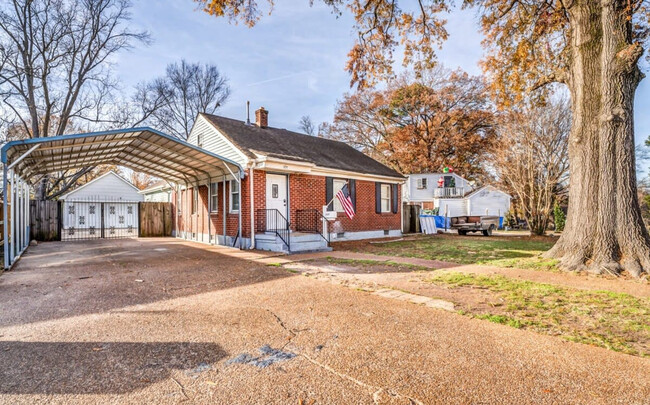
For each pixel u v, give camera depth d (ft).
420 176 110.73
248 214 38.99
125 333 12.59
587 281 21.56
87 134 28.55
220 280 21.84
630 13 25.75
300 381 9.09
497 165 65.10
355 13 37.17
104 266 27.50
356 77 40.37
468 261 29.96
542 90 44.21
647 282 21.07
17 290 19.31
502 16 38.88
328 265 27.68
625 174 24.70
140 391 8.61
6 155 25.23
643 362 10.18
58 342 11.75
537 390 8.64
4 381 9.09
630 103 25.23
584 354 10.74
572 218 27.50
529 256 32.73
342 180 50.08
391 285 20.34
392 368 9.82
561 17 36.65
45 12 62.95
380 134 128.16
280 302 16.70
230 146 42.50
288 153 45.91
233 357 10.56
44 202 53.11
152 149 38.86
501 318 14.01
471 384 8.93
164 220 64.85
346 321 13.89
